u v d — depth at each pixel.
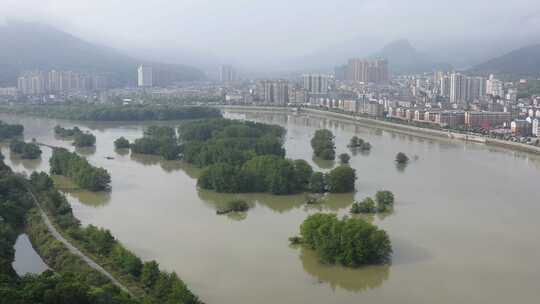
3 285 198.88
